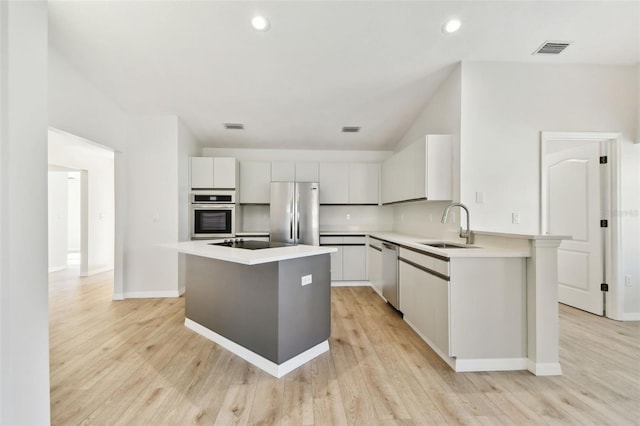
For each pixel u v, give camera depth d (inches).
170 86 125.3
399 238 133.2
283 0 86.3
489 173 113.0
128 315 122.0
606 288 119.6
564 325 110.3
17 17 47.1
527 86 114.3
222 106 141.6
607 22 93.7
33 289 49.9
